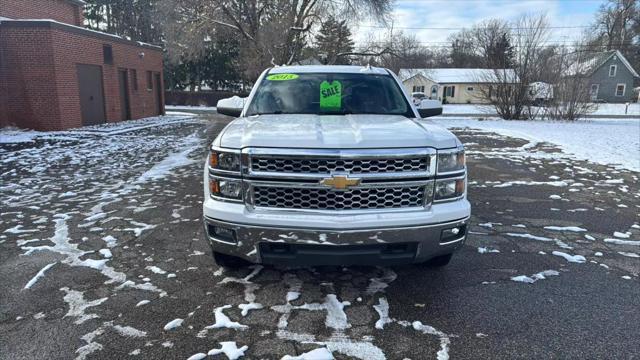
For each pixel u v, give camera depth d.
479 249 4.34
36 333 2.83
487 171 8.74
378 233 2.96
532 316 3.05
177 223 5.11
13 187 7.00
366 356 2.60
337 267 3.88
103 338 2.77
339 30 32.97
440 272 3.79
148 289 3.44
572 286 3.53
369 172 2.98
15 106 15.09
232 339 2.77
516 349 2.67
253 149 3.02
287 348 2.68
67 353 2.62
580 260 4.08
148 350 2.65
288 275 3.71
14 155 10.31
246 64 34.19
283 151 2.97
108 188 6.93
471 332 2.85
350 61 36.47
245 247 3.10
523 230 4.97
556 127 19.75
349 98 4.42
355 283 3.57
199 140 13.55
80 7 22.08
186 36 31.28
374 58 37.03
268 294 3.37
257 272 3.76
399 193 3.05
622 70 56.03
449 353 2.63
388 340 2.76
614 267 3.92
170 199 6.23
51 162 9.42
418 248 3.08
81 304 3.20
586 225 5.17
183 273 3.74
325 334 2.83
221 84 49.06
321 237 2.95
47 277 3.65
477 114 32.44
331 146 2.96
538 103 24.84
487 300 3.29
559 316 3.06
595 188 7.18
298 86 4.57
